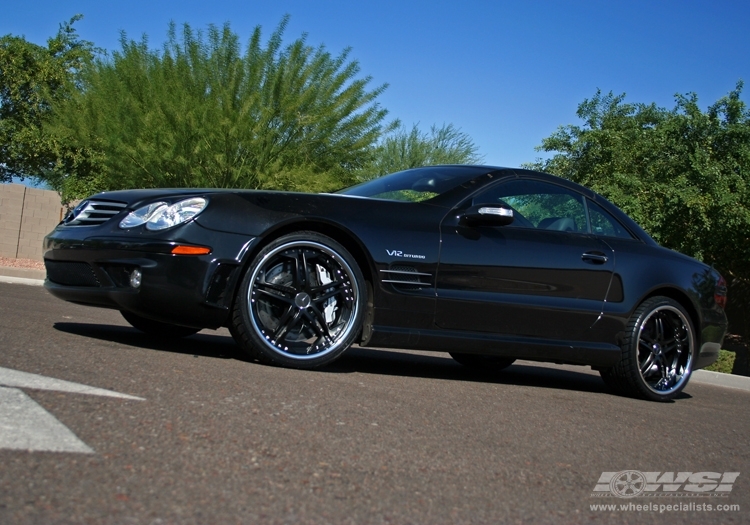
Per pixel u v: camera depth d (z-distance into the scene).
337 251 3.99
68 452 2.09
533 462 2.74
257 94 16.78
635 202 13.31
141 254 3.74
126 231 3.83
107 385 2.88
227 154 16.48
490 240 4.47
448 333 4.33
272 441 2.45
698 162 13.12
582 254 4.79
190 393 2.92
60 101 19.70
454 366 5.66
